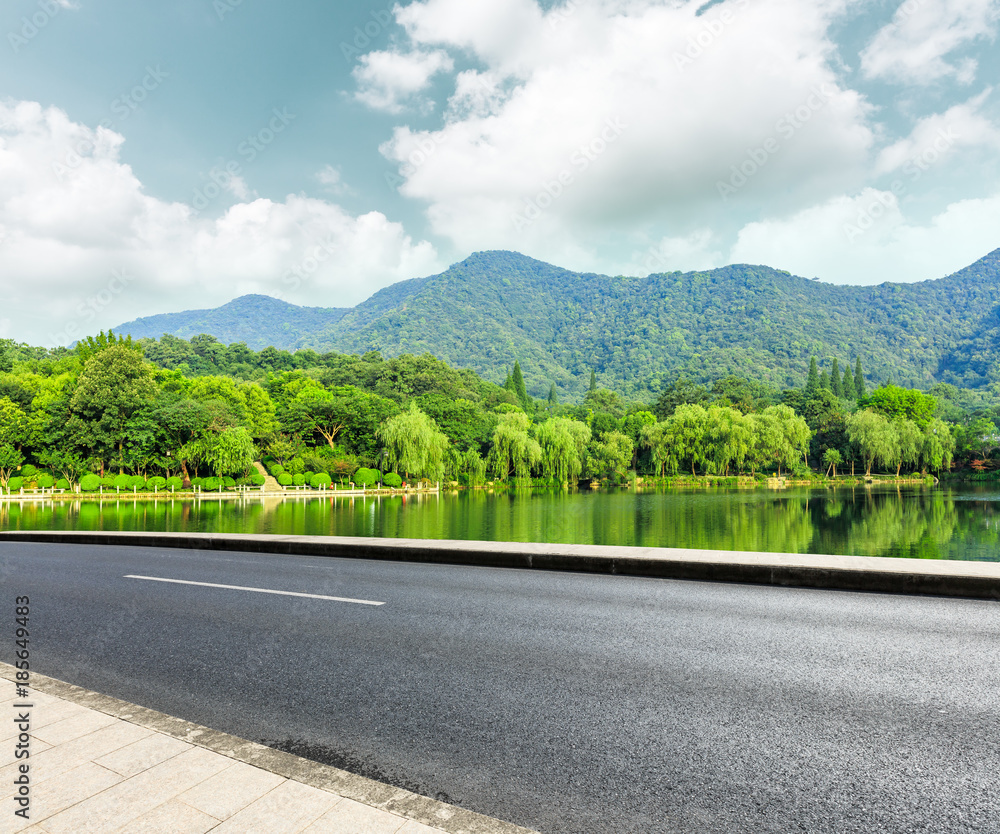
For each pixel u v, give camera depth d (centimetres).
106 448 6988
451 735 432
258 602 827
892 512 5144
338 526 4066
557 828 326
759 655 586
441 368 14525
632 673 542
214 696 510
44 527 3719
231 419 7494
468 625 698
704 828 325
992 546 3250
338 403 8544
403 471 7862
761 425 9212
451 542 1217
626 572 999
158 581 991
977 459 10750
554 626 691
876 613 739
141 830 304
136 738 409
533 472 8506
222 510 5372
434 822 313
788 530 3966
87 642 660
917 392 12925
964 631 662
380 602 815
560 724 446
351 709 479
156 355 15312
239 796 337
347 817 317
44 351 12412
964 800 348
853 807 342
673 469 9412
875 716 454
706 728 436
